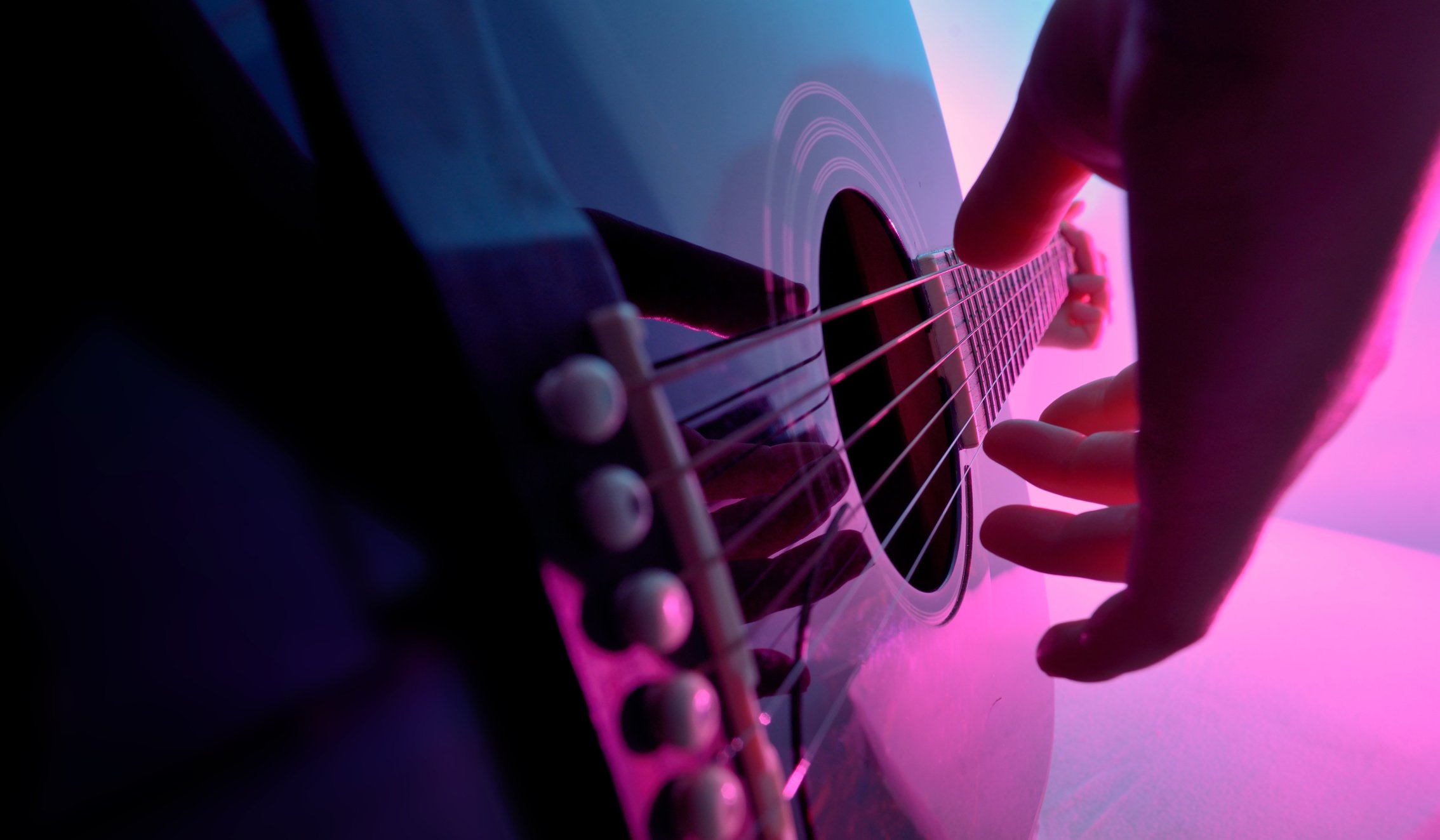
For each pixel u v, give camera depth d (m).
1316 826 0.39
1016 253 0.21
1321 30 0.11
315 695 0.11
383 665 0.11
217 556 0.11
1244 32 0.11
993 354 0.37
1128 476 0.19
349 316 0.12
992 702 0.32
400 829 0.11
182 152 0.12
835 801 0.18
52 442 0.10
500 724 0.11
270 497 0.11
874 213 0.32
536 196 0.12
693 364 0.13
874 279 0.32
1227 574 0.14
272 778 0.11
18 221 0.11
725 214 0.22
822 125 0.29
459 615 0.11
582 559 0.11
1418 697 0.46
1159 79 0.12
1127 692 0.48
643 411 0.12
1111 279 0.75
